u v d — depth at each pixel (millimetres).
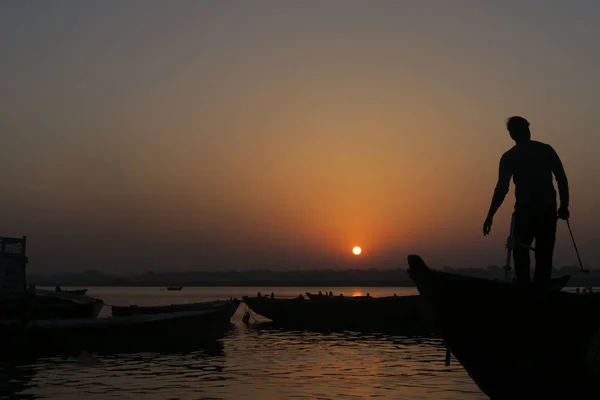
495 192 11609
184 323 33562
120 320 30969
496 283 10820
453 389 19578
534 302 10688
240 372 23656
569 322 10750
